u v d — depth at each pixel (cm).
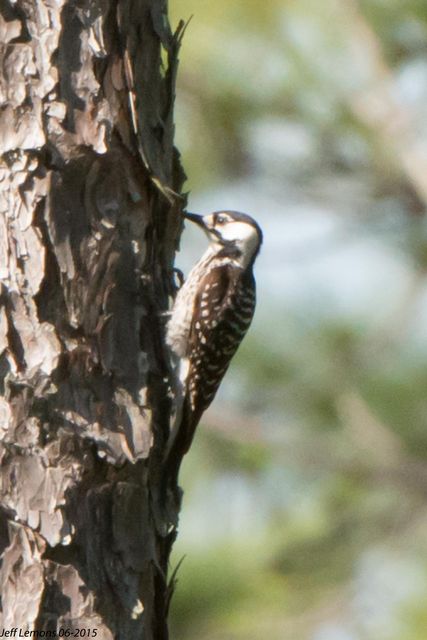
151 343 995
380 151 1577
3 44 945
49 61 944
